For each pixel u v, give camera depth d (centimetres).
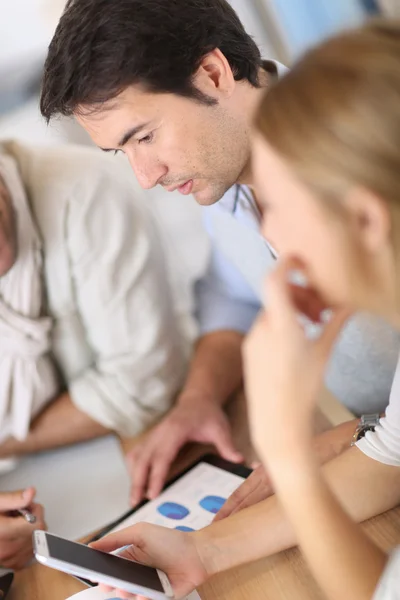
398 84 49
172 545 88
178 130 95
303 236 54
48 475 137
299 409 61
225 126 97
